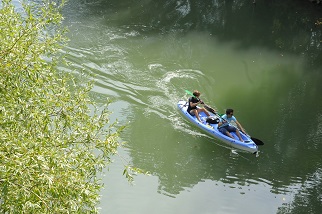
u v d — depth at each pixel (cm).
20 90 1139
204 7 4441
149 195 2008
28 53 1140
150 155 2273
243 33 3941
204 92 2889
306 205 2036
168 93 2802
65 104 1209
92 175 1198
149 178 2111
